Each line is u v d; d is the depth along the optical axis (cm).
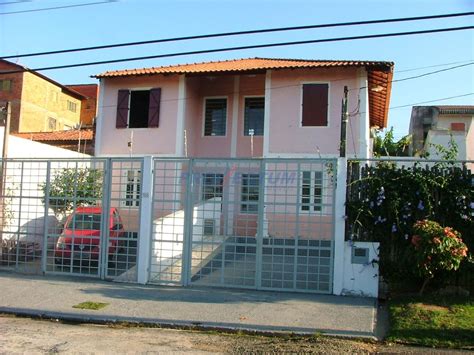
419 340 720
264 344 711
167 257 1096
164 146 1998
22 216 1239
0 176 1266
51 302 919
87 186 1170
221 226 1067
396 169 1009
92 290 1020
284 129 1864
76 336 733
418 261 884
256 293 1009
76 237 1160
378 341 734
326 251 1014
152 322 805
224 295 987
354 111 1812
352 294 988
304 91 1862
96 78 2077
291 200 1047
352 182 1018
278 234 1052
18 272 1212
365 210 991
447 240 873
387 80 1897
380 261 983
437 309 841
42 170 1220
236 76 2088
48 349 661
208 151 2120
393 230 971
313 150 1836
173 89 2011
